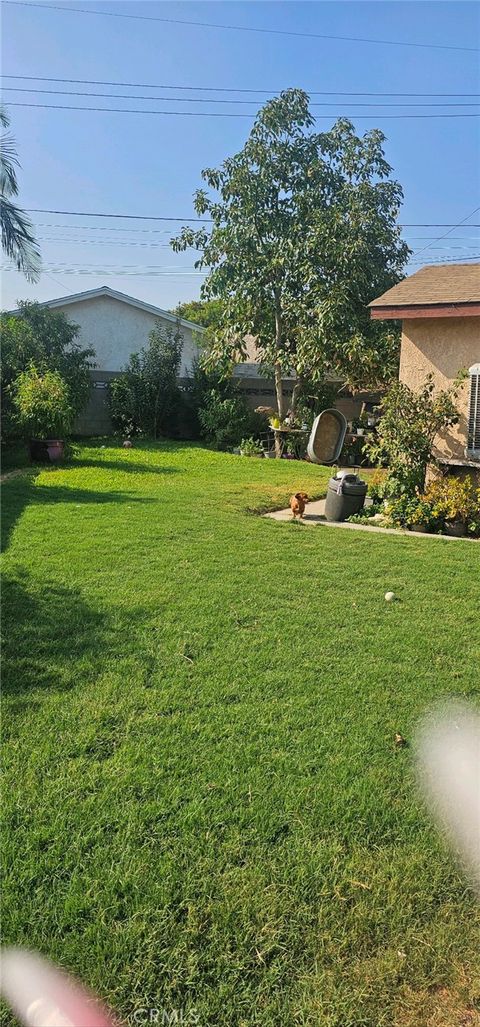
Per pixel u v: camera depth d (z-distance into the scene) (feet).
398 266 50.70
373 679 10.69
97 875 6.38
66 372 49.19
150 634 12.24
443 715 9.60
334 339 44.27
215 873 6.47
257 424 55.11
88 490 29.76
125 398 56.59
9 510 24.43
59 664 10.82
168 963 5.53
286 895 6.25
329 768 8.24
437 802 7.66
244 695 10.01
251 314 47.78
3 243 35.01
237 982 5.41
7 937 5.70
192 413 57.98
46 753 8.32
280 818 7.27
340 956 5.66
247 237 46.57
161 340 57.57
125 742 8.64
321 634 12.59
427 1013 5.24
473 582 16.67
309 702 9.86
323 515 26.94
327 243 44.93
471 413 25.48
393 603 14.71
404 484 25.86
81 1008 5.14
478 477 25.71
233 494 29.94
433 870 6.64
